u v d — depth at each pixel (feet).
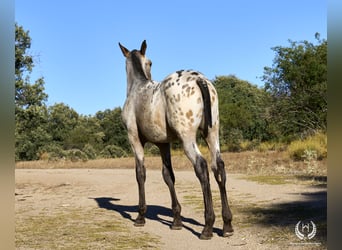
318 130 73.26
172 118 18.47
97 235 19.76
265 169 44.52
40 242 18.44
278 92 85.25
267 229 18.70
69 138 154.40
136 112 21.49
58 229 21.52
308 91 81.10
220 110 117.19
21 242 18.48
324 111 76.28
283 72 84.58
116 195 35.63
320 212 20.71
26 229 21.65
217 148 18.60
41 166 73.82
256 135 115.14
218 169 18.30
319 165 43.62
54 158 87.15
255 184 33.06
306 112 81.35
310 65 79.71
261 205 24.35
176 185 37.55
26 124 110.73
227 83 161.58
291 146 60.44
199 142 89.04
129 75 23.53
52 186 44.45
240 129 116.57
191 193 32.71
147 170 55.57
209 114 17.84
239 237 17.99
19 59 94.17
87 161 81.61
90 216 25.72
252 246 16.42
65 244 17.98
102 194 36.99
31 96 97.81
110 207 29.43
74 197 35.91
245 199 26.91
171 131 19.38
